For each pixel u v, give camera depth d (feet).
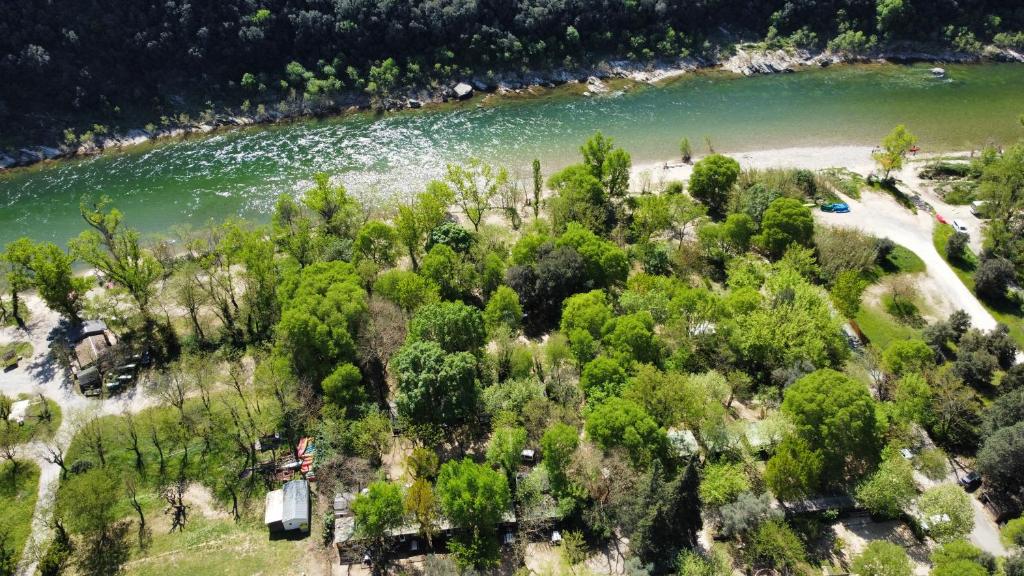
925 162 521.24
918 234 431.43
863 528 257.55
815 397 262.47
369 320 318.04
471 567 236.22
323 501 267.18
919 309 371.56
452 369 271.49
